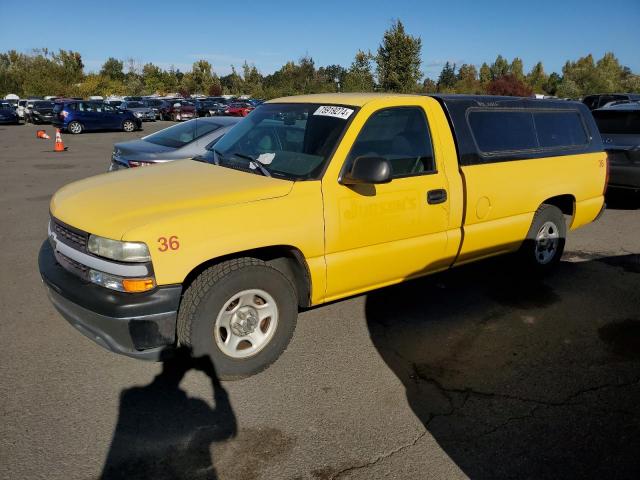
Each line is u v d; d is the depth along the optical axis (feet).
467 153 14.10
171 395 10.69
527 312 15.12
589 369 12.15
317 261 11.61
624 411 10.55
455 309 15.26
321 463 8.93
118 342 9.93
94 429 9.59
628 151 26.66
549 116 16.84
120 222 9.96
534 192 15.89
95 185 12.34
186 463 8.84
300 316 14.61
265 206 10.77
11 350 12.23
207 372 11.50
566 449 9.39
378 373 11.75
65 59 204.44
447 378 11.65
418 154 13.15
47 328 13.37
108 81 206.39
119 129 88.02
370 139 12.30
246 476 8.60
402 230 12.80
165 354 10.36
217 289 10.39
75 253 10.46
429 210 13.19
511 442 9.56
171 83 240.73
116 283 9.75
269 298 11.25
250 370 11.25
